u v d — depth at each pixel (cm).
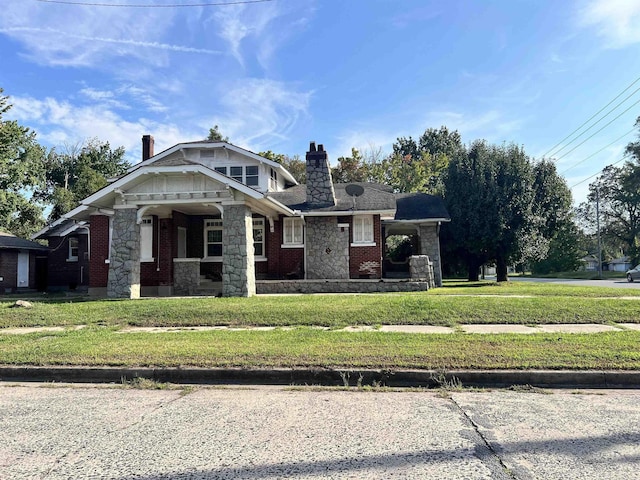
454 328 998
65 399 612
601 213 6419
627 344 794
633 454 402
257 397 610
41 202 5147
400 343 824
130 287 1612
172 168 1572
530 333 918
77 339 936
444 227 2742
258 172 2259
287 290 1747
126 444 441
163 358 758
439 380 662
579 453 404
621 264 8112
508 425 481
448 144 6712
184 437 457
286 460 396
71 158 5278
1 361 775
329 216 2052
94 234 1938
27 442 450
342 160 4697
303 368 694
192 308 1240
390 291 1720
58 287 2606
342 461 392
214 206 1725
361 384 675
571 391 624
